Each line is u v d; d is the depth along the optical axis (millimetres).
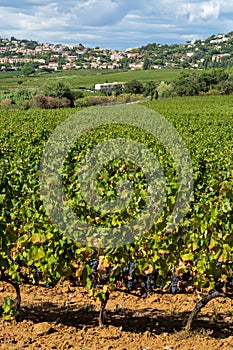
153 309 7059
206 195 8812
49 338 5934
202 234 6293
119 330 6191
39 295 7473
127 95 84438
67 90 69312
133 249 6281
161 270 6375
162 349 5766
